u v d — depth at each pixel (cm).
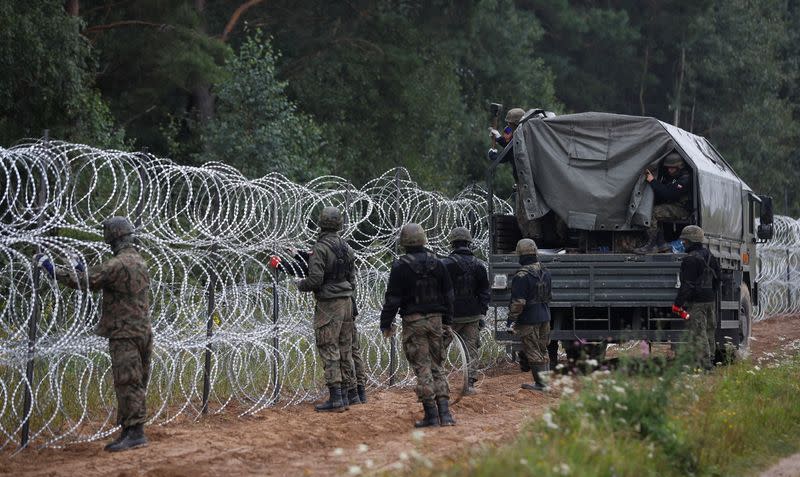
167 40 9994
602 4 19662
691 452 3450
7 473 3253
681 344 4634
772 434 4081
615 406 3538
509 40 16150
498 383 5656
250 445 3722
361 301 5303
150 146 10881
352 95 13000
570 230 6025
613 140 5816
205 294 4391
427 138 14000
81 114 8025
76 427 3722
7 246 3697
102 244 3747
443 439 3791
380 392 5303
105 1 10475
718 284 5806
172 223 4469
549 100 16562
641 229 5784
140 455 3528
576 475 2817
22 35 7394
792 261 11525
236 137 9800
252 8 12650
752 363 6053
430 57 13850
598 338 5662
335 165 11344
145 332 3666
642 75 19675
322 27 12900
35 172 3869
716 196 6162
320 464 3400
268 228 4775
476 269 5053
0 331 3822
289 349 5216
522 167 5872
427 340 4131
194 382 4253
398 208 5638
